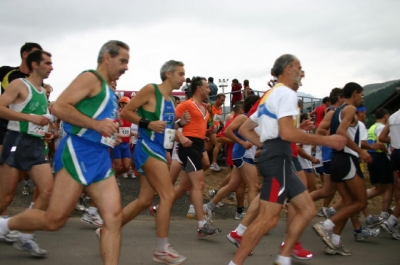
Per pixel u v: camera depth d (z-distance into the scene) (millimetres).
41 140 5094
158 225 4941
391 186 7879
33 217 3887
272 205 4219
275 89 4281
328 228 5758
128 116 4949
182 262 4953
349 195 5988
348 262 5516
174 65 5129
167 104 5098
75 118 3707
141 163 4934
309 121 5125
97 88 3867
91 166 3816
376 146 7383
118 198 3873
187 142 6012
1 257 4820
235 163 6727
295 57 4500
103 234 3760
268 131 4281
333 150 5965
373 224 7199
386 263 5512
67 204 3793
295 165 5789
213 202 7070
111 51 4039
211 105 11430
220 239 6398
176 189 6672
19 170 5090
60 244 5477
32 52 5105
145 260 5086
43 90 5211
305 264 5379
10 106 5016
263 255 5652
